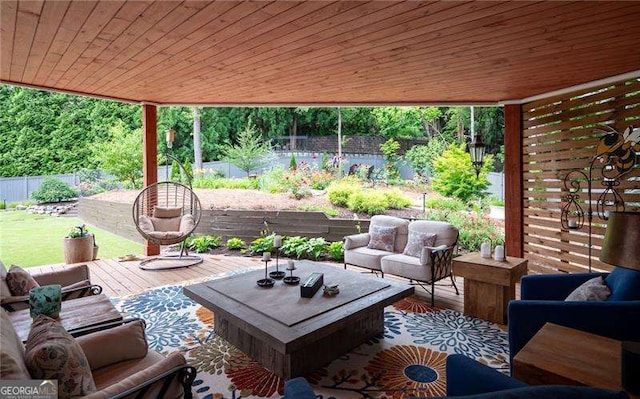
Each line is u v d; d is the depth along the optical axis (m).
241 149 11.96
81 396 1.39
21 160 13.58
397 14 2.53
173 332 3.30
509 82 4.36
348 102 5.73
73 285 2.84
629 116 3.86
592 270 4.21
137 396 1.42
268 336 2.28
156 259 6.00
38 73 4.19
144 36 3.01
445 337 3.21
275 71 4.05
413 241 4.57
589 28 2.73
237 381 2.54
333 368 2.70
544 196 4.89
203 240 6.87
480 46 3.14
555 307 2.22
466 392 1.50
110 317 2.32
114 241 8.13
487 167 8.45
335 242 6.47
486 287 3.58
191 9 2.51
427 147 12.06
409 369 2.69
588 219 4.27
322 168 11.21
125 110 14.69
